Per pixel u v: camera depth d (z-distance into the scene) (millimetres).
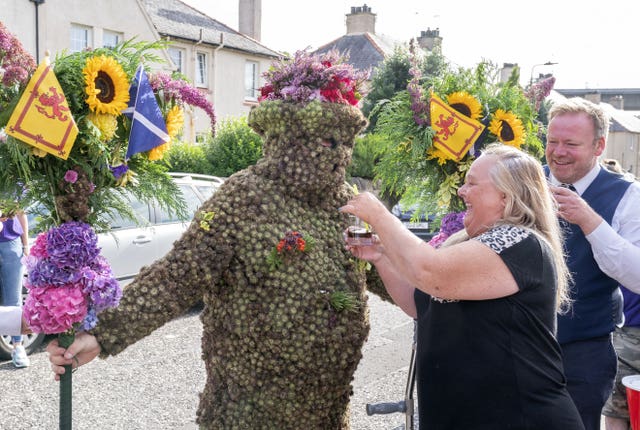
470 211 2242
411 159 3398
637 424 2740
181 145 13688
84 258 2178
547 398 2031
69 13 16406
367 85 2688
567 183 3104
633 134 47938
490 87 3457
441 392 2125
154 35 18703
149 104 2320
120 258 6109
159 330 6566
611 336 3037
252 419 2465
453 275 2002
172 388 4961
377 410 3021
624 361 3387
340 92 2582
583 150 2984
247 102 23391
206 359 2607
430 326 2176
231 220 2430
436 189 3445
